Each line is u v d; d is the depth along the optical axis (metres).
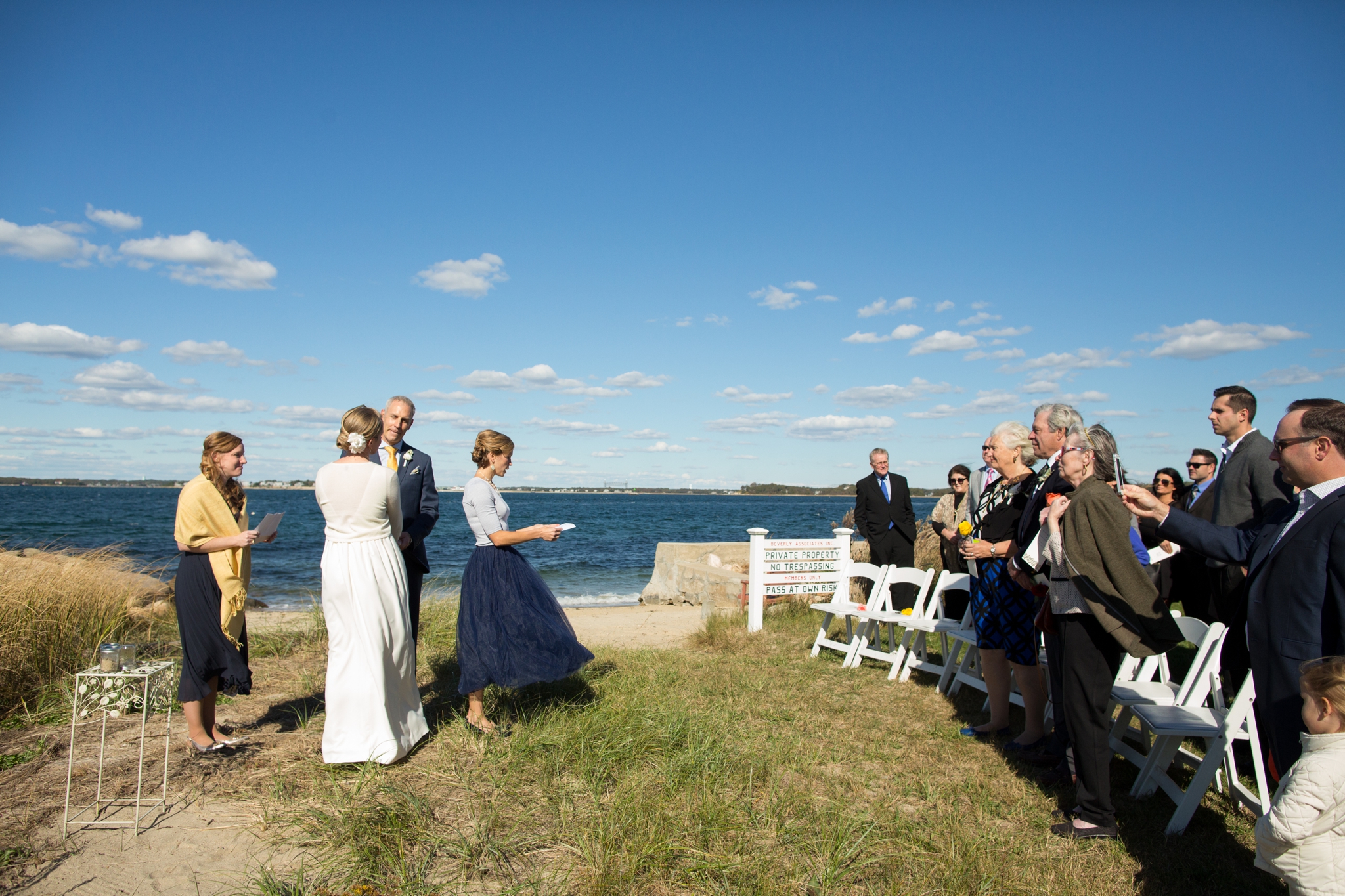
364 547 3.95
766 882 2.88
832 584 9.11
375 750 3.84
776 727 5.00
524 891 2.81
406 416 4.85
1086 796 3.44
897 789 3.99
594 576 20.47
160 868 2.93
